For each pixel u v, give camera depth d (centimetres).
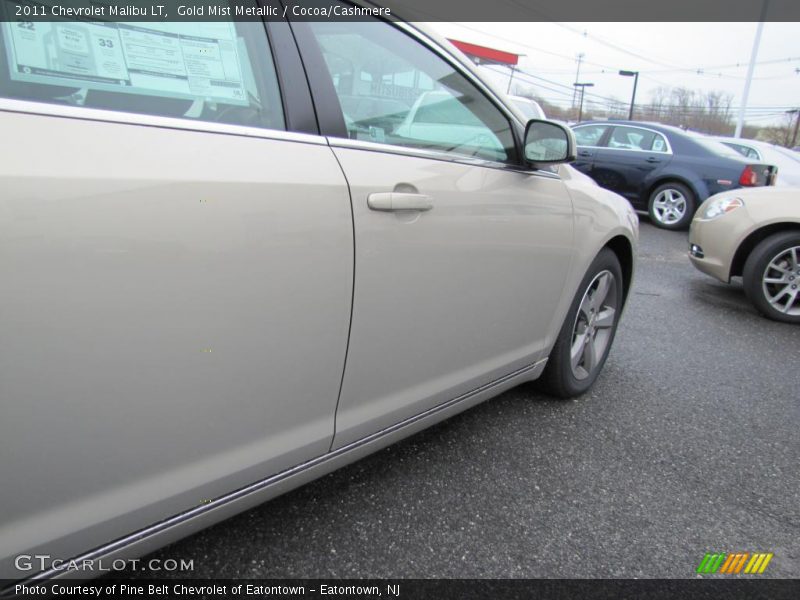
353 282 144
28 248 92
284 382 136
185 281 112
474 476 207
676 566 171
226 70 131
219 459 130
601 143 876
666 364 329
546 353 242
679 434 248
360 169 146
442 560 167
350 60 156
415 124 171
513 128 208
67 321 98
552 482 208
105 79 113
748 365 334
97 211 100
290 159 132
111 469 112
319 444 152
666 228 822
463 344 191
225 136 124
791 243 411
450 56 188
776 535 188
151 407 113
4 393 94
